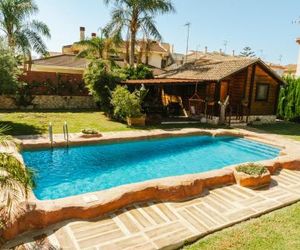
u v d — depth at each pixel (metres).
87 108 24.14
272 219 6.08
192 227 5.61
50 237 5.14
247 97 20.73
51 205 5.79
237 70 18.80
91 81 19.34
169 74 26.00
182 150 13.76
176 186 7.01
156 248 4.89
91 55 24.64
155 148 13.98
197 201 6.88
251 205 6.74
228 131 16.28
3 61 13.36
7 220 5.02
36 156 11.39
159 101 22.89
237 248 4.94
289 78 23.11
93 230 5.42
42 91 22.75
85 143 12.38
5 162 4.50
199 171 11.01
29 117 17.59
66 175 9.88
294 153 11.70
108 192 6.55
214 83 20.03
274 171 9.37
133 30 25.22
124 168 10.88
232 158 12.86
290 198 7.27
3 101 21.41
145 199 6.77
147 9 24.58
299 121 22.52
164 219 5.93
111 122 17.36
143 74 23.28
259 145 14.66
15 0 22.33
